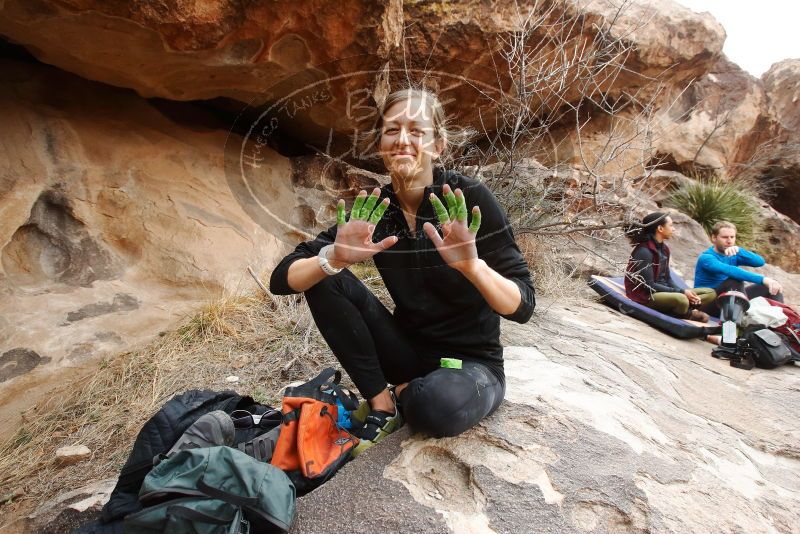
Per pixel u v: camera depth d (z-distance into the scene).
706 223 7.29
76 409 2.40
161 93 3.09
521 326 3.13
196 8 2.34
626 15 5.36
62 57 2.80
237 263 3.41
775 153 9.55
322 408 1.70
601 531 1.38
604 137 4.29
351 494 1.49
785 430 2.41
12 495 1.93
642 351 3.15
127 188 3.28
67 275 3.05
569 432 1.74
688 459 1.81
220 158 3.68
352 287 1.80
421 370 1.89
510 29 3.34
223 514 1.26
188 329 2.96
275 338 2.95
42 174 3.02
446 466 1.60
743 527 1.48
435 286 1.68
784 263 7.57
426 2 3.17
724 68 9.53
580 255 4.80
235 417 1.73
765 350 3.45
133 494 1.49
